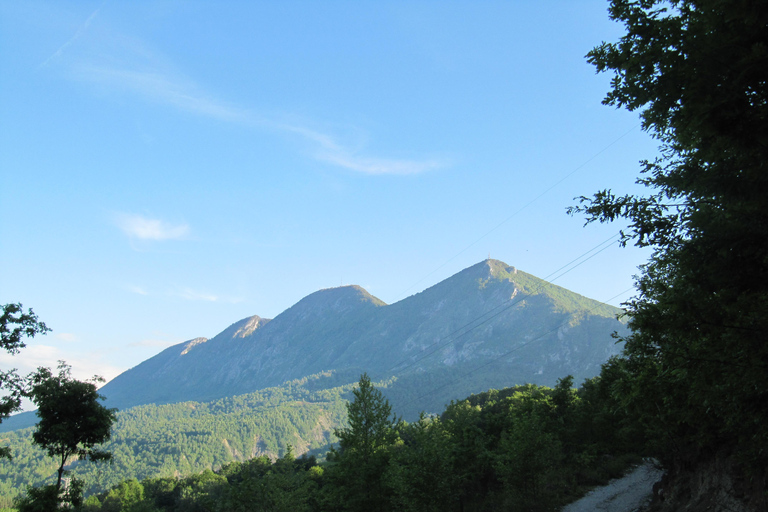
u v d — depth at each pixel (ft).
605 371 95.04
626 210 37.42
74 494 104.78
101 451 109.40
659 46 32.53
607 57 36.37
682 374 36.40
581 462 145.48
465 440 151.74
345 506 113.70
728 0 27.91
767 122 28.66
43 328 94.22
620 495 126.00
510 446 118.01
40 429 102.42
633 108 36.45
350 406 125.49
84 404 105.81
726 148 32.55
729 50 29.43
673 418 71.51
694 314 33.78
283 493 135.23
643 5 34.53
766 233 30.66
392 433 124.06
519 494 113.39
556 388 179.52
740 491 69.46
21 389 97.86
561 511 117.70
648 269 49.88
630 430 118.01
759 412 35.68
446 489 97.14
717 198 35.19
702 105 29.96
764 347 31.60
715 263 31.78
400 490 98.07
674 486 98.84
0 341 88.58
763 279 30.73
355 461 119.03
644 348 41.78
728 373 34.24
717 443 80.43
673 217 36.22
